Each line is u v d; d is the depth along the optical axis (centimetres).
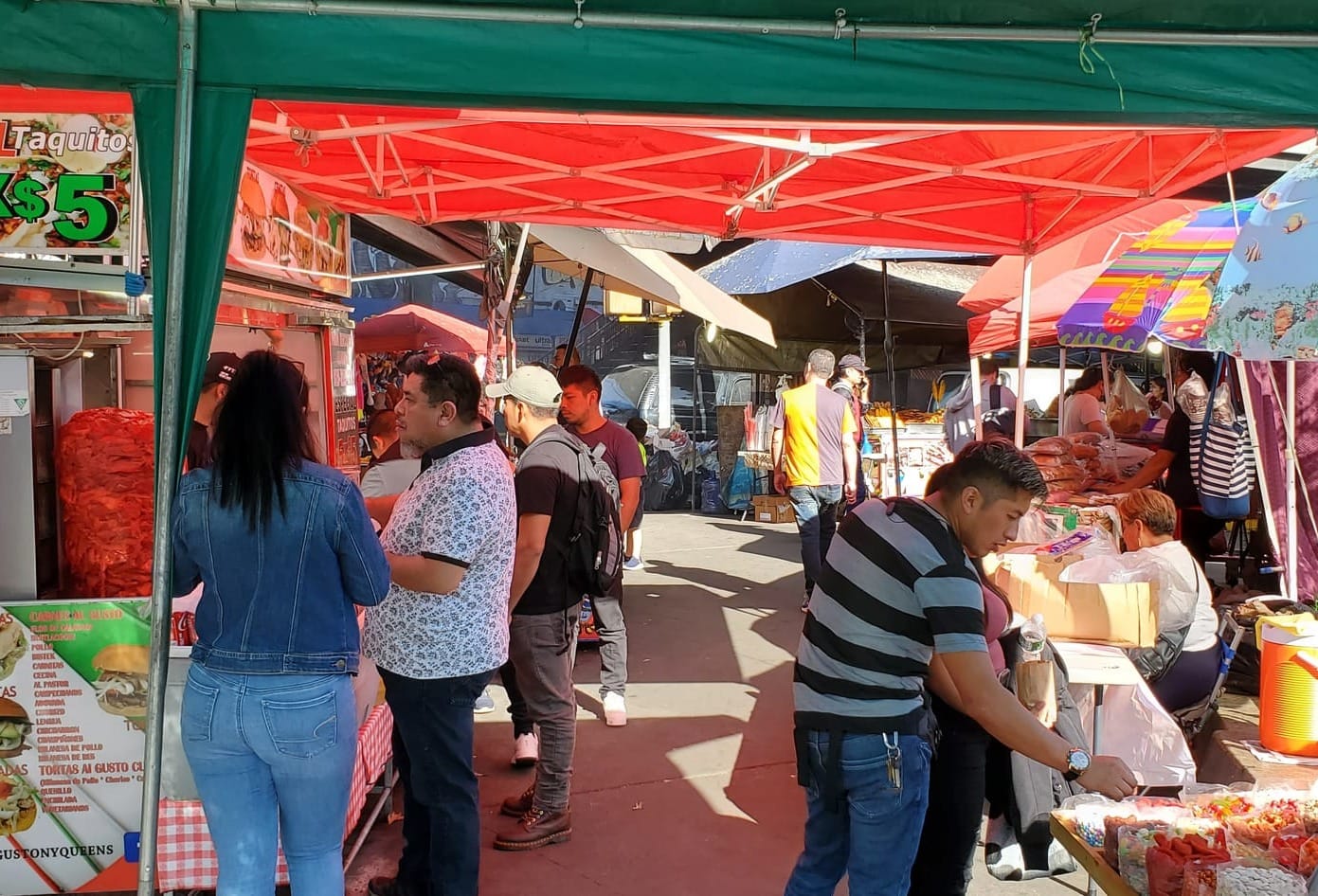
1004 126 262
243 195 383
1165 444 675
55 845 319
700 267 1112
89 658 317
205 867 320
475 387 312
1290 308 226
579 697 583
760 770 474
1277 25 248
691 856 386
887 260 791
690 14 239
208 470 243
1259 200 251
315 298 496
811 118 254
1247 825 250
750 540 1215
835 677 254
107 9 232
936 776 303
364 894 350
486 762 484
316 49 235
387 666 305
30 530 317
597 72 240
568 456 385
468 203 566
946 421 1267
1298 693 432
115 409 334
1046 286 808
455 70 238
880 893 254
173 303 233
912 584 246
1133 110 249
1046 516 526
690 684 613
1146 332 604
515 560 370
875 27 241
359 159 477
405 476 446
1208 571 810
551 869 375
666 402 1664
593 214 586
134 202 285
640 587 915
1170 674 437
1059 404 892
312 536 240
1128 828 240
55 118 281
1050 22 244
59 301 290
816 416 783
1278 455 575
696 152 473
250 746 240
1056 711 346
